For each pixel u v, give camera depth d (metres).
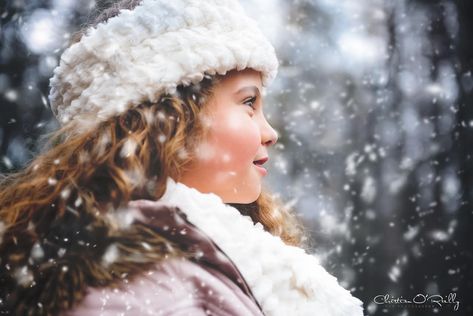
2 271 1.09
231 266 1.08
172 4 1.25
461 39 6.13
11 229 1.13
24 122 4.28
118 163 1.17
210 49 1.23
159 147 1.18
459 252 5.62
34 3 4.18
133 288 1.00
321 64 6.66
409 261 5.70
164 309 0.98
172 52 1.23
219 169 1.23
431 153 6.09
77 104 1.26
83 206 1.10
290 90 6.29
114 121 1.22
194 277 1.03
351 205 6.07
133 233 1.05
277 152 5.67
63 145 1.22
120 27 1.23
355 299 1.31
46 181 1.19
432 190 5.99
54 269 1.03
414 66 6.55
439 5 6.47
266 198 1.62
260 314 1.07
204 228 1.12
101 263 1.01
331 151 6.33
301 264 1.22
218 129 1.24
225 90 1.27
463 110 5.99
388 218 5.97
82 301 0.99
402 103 6.53
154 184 1.16
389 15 6.71
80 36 1.42
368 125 6.54
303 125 6.25
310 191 5.96
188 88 1.24
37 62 4.37
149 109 1.21
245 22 1.31
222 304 1.03
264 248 1.19
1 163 1.75
